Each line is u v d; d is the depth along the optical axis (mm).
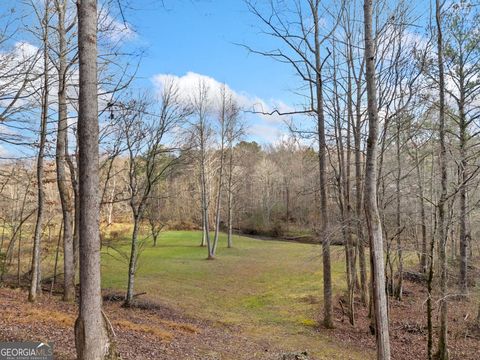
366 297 14695
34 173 15516
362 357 9625
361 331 11891
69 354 5855
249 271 21297
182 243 33125
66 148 12211
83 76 4363
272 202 42656
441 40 9422
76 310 10289
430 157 15070
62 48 11008
